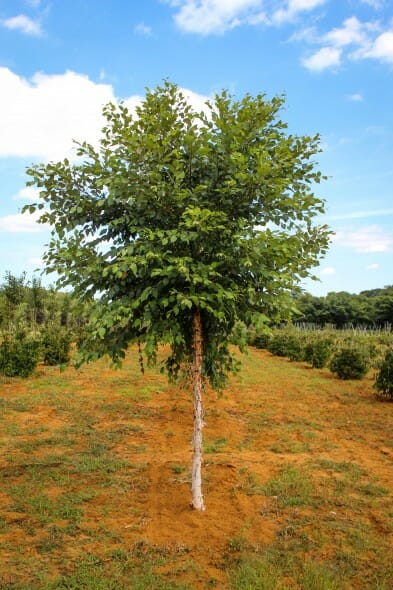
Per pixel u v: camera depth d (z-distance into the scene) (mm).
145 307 3885
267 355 20797
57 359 14805
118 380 12297
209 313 4457
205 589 3312
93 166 4219
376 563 3717
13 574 3430
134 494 5008
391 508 4727
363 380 13578
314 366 16531
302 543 3982
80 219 4402
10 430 7559
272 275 3852
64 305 21469
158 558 3670
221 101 4367
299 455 6535
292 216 4453
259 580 3369
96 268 3951
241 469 5742
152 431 7742
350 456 6508
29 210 4324
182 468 5793
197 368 4488
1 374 12555
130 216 4223
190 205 3723
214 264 3758
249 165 4227
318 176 4551
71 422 8195
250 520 4340
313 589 3324
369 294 67250
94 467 5809
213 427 7969
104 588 3273
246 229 4070
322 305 50812
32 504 4645
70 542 3928
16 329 17188
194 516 4352
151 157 4047
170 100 4387
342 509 4695
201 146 4156
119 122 4266
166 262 3939
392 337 26406
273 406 9781
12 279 19016
